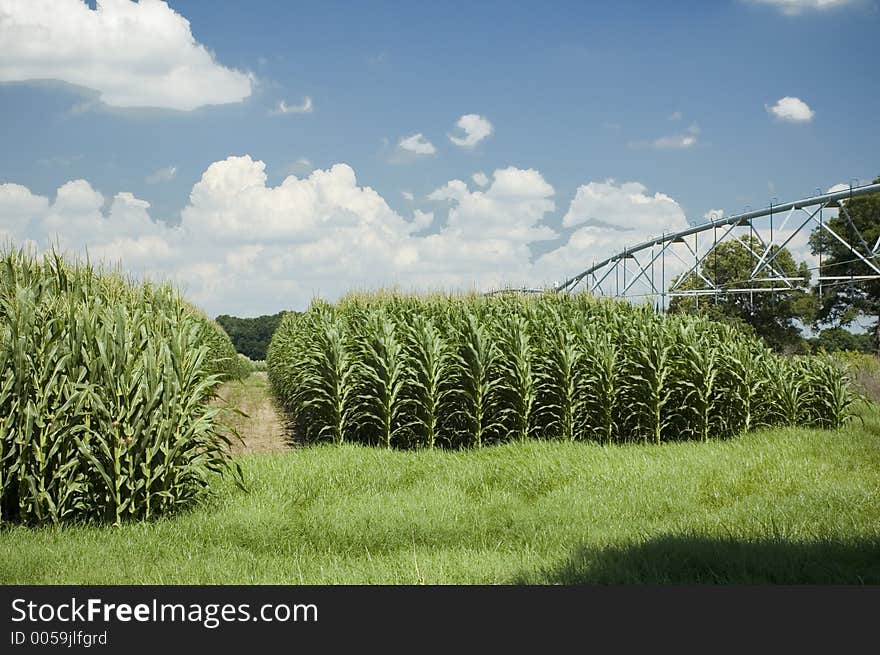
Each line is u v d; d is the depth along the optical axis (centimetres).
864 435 1192
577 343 1289
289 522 689
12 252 1009
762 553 560
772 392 1317
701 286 4641
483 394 1170
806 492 794
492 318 1419
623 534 646
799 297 4269
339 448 1049
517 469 900
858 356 2023
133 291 1128
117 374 701
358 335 1320
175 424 716
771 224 3700
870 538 598
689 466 938
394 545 654
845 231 4372
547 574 520
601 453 1006
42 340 711
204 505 739
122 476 680
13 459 695
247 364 3869
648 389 1243
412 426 1176
